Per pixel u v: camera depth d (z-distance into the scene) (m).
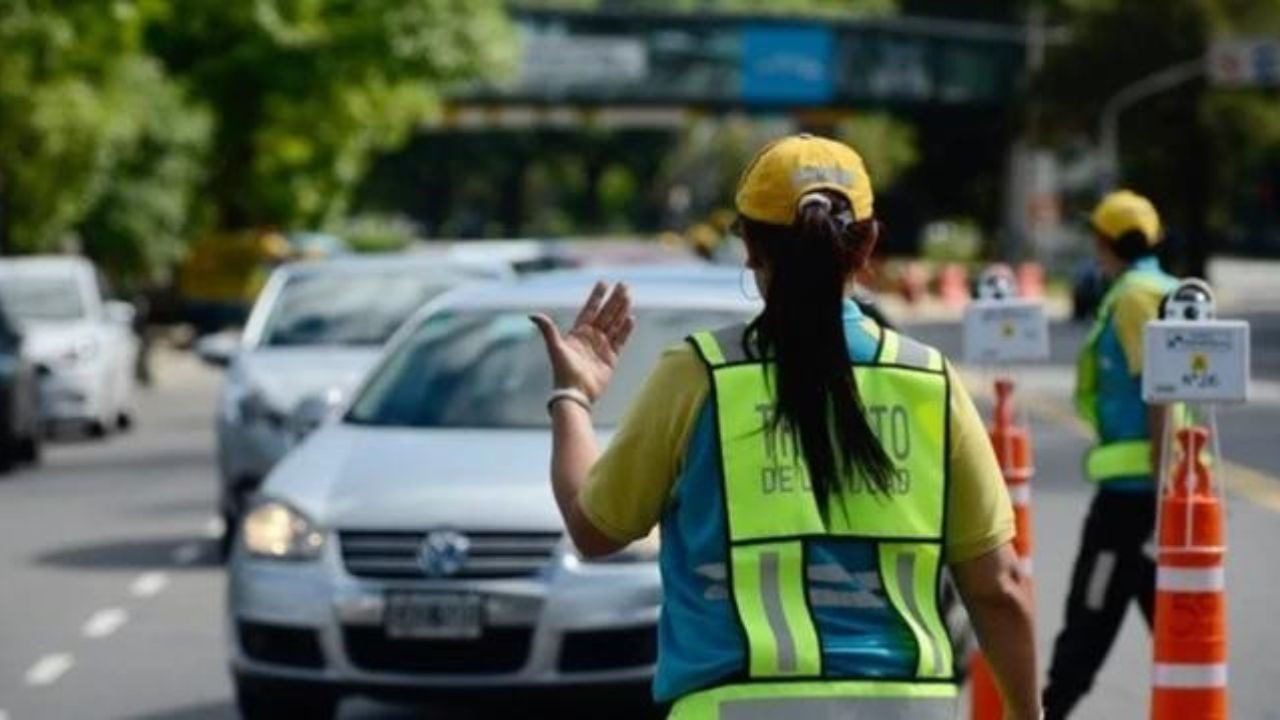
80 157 76.62
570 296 23.12
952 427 9.79
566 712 22.12
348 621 20.06
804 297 9.66
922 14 170.00
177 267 102.19
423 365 22.52
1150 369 14.30
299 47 98.62
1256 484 37.75
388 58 100.62
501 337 22.67
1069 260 152.12
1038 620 25.67
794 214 9.71
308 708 20.83
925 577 9.71
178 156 93.44
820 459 9.62
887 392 9.77
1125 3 136.50
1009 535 9.87
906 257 177.38
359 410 22.33
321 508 20.45
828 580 9.63
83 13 72.31
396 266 35.12
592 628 19.94
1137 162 140.38
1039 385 62.88
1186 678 14.13
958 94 159.62
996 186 174.88
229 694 23.81
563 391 10.18
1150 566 18.81
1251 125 136.75
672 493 9.82
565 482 10.00
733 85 155.88
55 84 72.50
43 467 49.19
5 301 55.22
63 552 34.72
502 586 19.95
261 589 20.39
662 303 22.11
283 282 34.94
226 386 33.09
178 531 37.06
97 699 23.61
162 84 91.50
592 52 154.25
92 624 28.22
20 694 23.92
